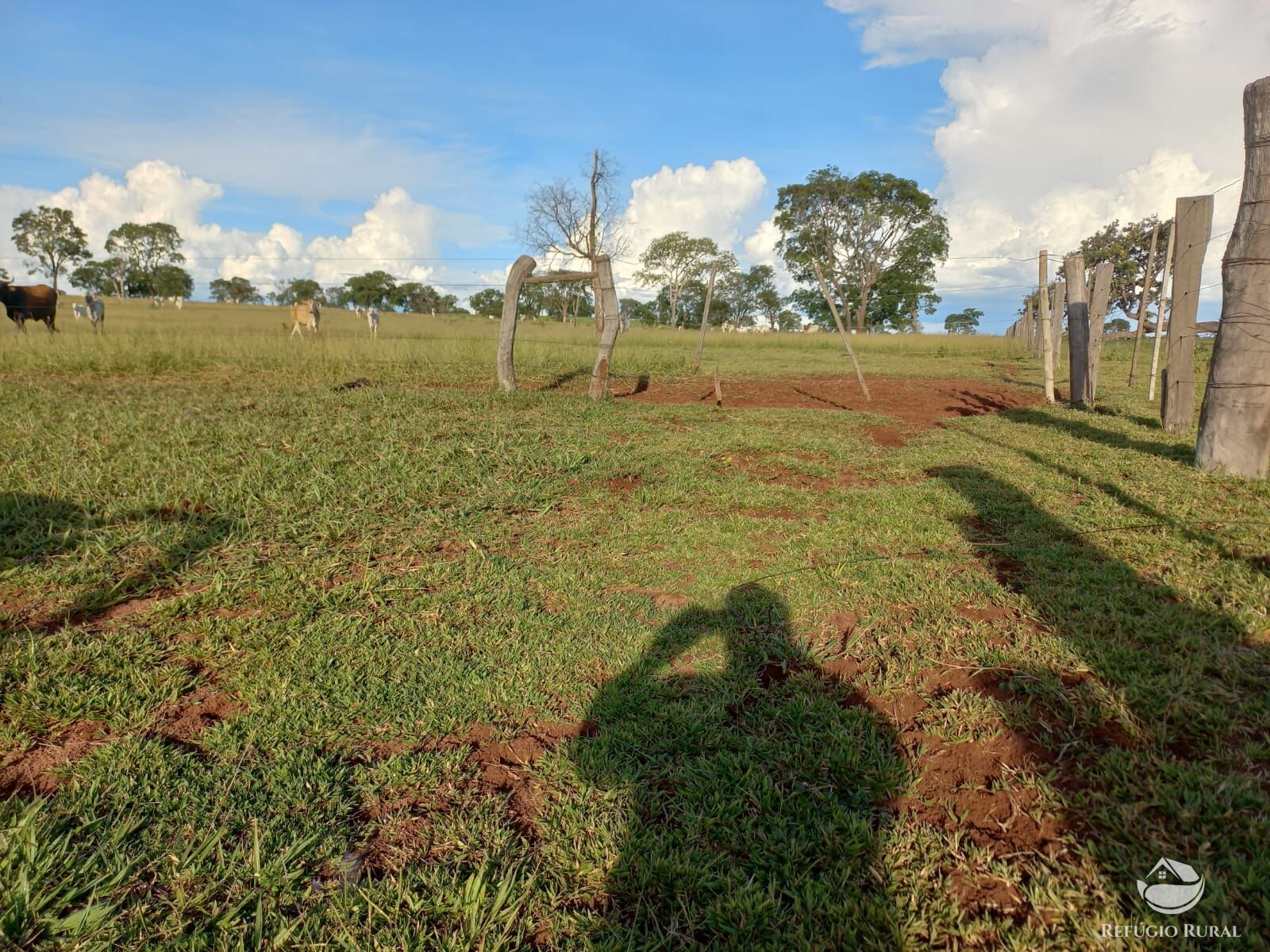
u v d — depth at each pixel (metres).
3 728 2.53
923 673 3.01
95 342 13.44
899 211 48.44
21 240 73.69
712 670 3.04
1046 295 10.81
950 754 2.50
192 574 3.81
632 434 7.64
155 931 1.79
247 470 5.42
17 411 7.19
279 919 1.83
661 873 2.00
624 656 3.15
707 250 60.50
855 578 3.97
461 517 4.91
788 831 2.17
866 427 8.77
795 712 2.72
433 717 2.69
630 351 19.09
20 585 3.61
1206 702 2.65
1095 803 2.20
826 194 48.12
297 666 3.01
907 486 5.86
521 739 2.61
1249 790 2.17
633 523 4.93
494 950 1.76
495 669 3.04
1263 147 5.37
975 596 3.70
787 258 51.69
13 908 1.79
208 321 34.19
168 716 2.67
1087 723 2.58
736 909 1.88
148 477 5.13
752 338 32.06
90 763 2.37
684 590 3.90
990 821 2.18
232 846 2.08
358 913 1.87
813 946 1.78
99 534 4.17
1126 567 3.91
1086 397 10.43
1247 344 5.59
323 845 2.08
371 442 6.45
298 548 4.27
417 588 3.81
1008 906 1.89
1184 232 7.45
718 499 5.45
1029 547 4.33
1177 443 7.11
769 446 7.13
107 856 2.01
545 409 8.83
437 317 55.72
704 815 2.22
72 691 2.72
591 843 2.11
